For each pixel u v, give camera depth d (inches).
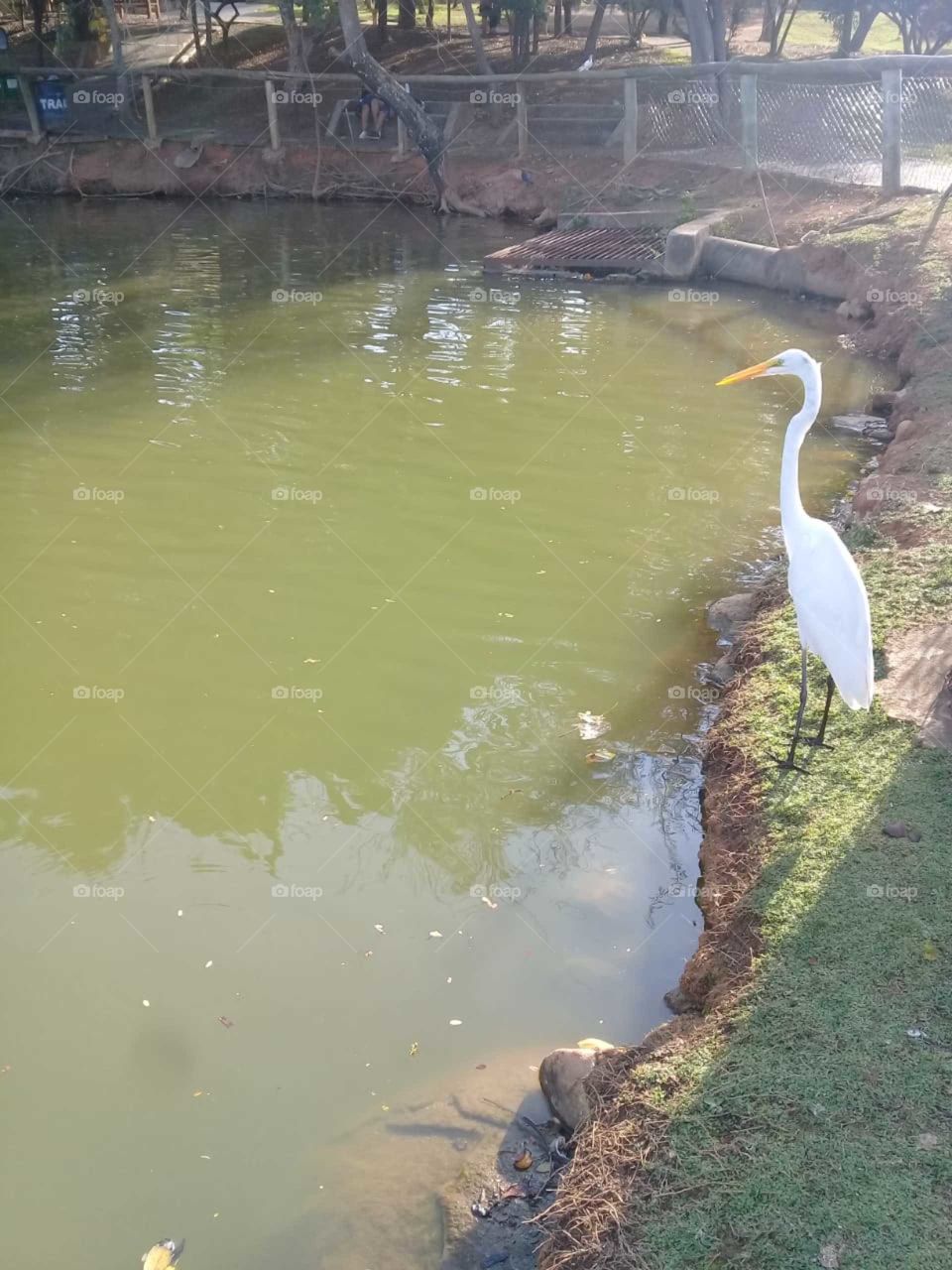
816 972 155.3
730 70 733.3
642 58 1159.6
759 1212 122.7
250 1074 165.3
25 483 379.6
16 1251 140.1
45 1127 157.4
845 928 162.7
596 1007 174.7
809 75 792.3
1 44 1210.6
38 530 345.4
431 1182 145.3
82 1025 175.2
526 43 1162.0
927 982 151.6
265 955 188.5
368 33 1378.0
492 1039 169.6
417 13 1493.6
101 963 187.5
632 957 184.7
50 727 252.4
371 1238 138.5
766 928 165.5
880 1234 118.9
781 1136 131.4
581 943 188.9
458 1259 133.4
